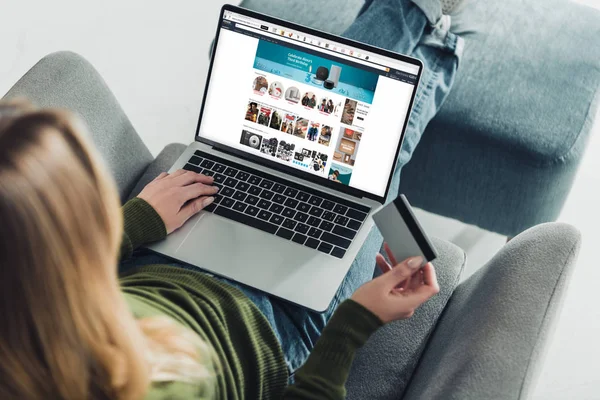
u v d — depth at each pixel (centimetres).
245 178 115
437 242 122
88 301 57
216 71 115
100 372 60
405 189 167
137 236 101
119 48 208
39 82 108
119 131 121
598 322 161
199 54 207
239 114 116
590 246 174
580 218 179
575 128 148
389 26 146
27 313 53
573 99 152
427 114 142
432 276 85
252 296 102
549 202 155
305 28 110
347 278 111
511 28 162
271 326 98
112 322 60
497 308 89
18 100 55
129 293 82
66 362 57
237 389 82
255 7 162
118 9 217
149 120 194
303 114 113
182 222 107
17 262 51
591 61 157
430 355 103
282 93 113
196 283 90
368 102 109
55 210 52
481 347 84
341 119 111
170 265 97
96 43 209
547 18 165
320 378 82
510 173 151
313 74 111
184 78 202
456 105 151
